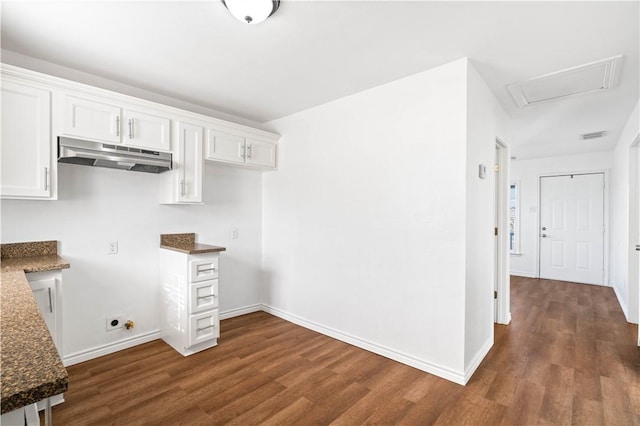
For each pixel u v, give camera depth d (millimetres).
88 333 2623
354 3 1685
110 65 2422
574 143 4777
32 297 1289
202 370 2443
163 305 3010
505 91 2826
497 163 3502
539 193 6000
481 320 2635
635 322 3514
